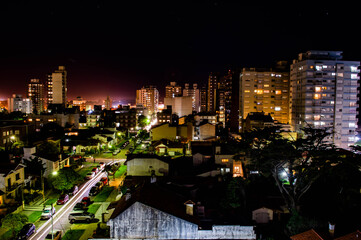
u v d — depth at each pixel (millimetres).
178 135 100375
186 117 130500
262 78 118938
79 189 54750
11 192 44781
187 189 45094
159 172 57656
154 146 86625
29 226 36531
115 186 56469
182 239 28219
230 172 58125
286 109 119875
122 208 29562
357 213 37750
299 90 101500
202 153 62125
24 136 91062
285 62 125500
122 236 28125
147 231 28047
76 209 42344
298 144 42094
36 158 54094
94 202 47688
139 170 57875
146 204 28031
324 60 97688
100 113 151500
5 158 59219
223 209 39969
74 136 98188
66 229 38062
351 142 97062
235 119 141000
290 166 41844
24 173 51094
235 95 142500
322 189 46656
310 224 34000
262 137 51188
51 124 108750
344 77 97750
